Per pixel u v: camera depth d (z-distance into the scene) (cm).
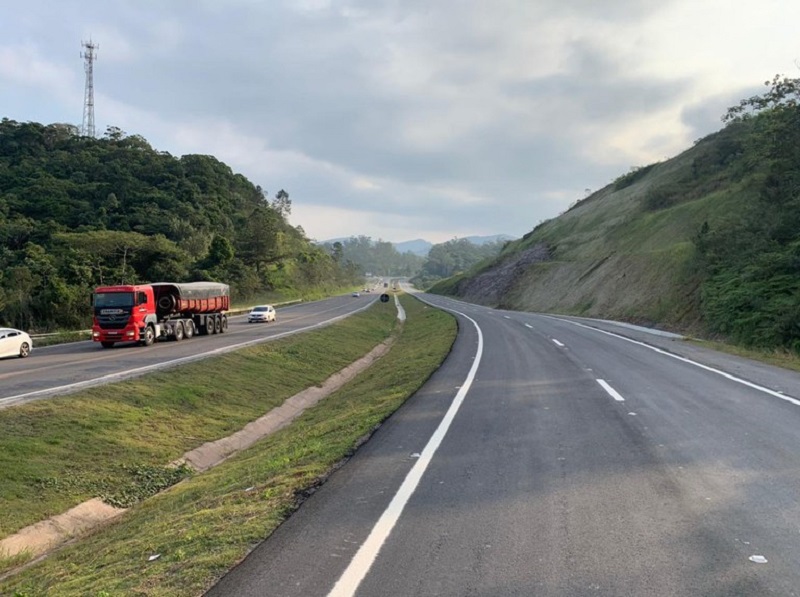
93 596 459
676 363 1694
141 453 1262
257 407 1838
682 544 480
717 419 950
